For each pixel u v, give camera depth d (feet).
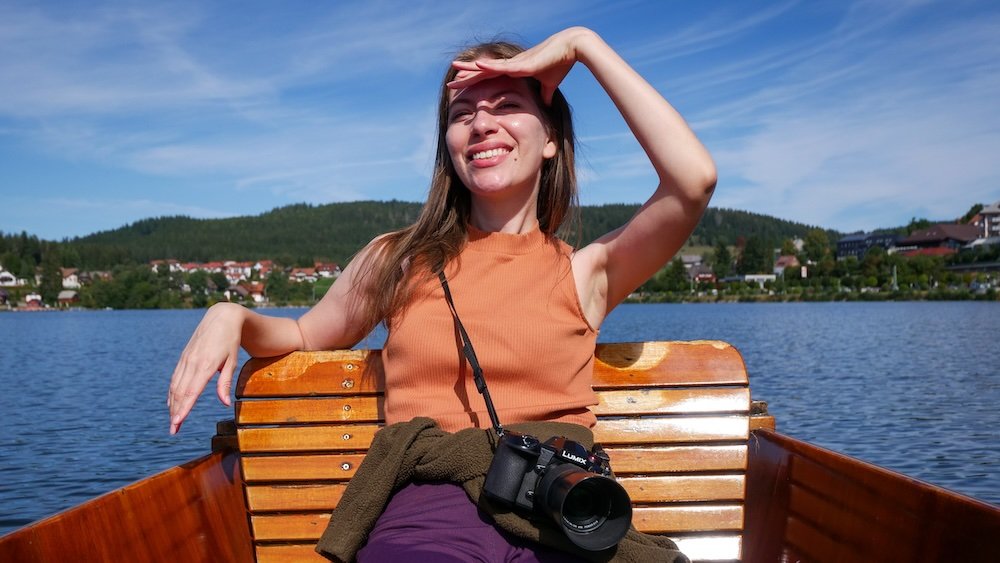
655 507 9.32
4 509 28.63
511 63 8.05
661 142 7.80
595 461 6.75
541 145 8.52
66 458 37.55
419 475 7.39
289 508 9.39
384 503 7.39
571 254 8.47
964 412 51.16
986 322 193.36
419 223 8.63
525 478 6.84
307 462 9.41
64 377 81.30
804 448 9.45
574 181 8.99
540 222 8.99
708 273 581.12
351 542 7.27
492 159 8.22
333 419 9.41
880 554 7.66
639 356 9.46
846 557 8.21
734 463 9.37
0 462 36.70
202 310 495.00
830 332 154.61
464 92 8.38
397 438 7.41
